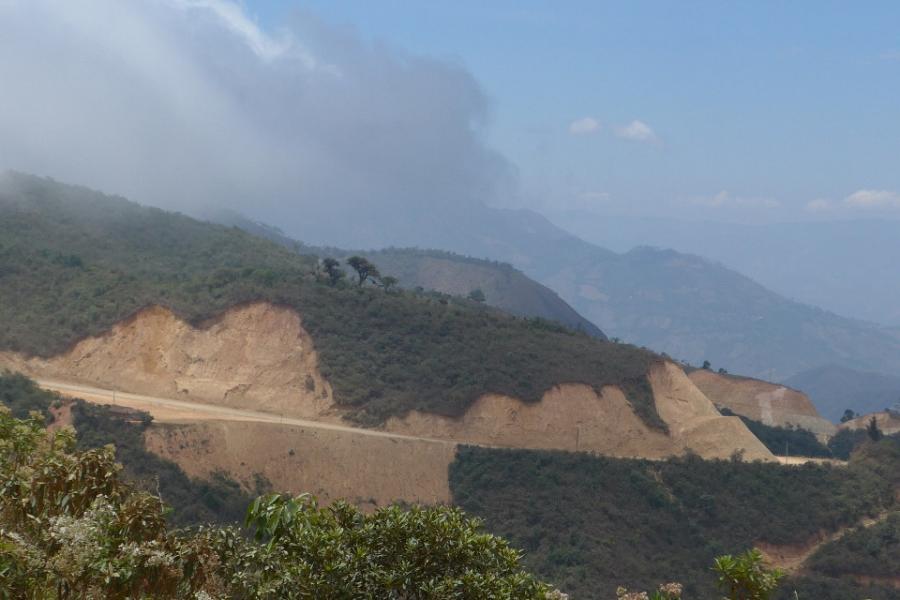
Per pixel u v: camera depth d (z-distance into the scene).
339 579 15.01
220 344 89.19
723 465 83.12
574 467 77.69
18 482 14.79
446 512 16.58
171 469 63.47
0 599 11.95
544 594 15.79
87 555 12.58
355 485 72.06
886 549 72.75
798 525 75.38
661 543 70.94
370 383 87.06
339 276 109.56
